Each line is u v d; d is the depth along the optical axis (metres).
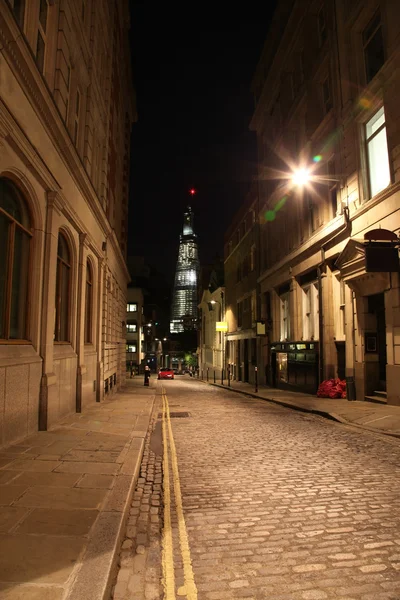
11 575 3.11
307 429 10.48
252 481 6.09
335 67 18.19
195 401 18.91
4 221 7.59
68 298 12.20
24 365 8.02
